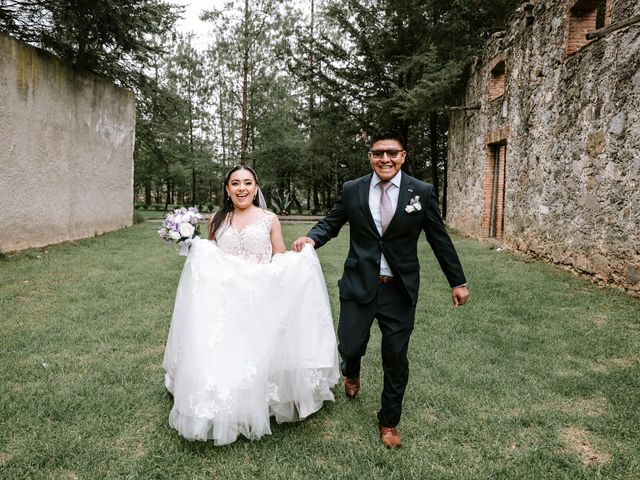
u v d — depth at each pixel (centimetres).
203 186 3862
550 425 291
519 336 448
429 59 1441
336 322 496
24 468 240
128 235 1259
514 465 252
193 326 267
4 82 849
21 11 1033
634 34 594
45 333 437
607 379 354
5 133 859
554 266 802
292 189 3219
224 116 2875
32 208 955
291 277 291
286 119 2598
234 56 2106
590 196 696
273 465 248
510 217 1016
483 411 309
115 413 296
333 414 305
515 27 991
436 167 1798
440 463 254
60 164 1061
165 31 1243
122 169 1447
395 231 263
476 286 650
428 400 322
